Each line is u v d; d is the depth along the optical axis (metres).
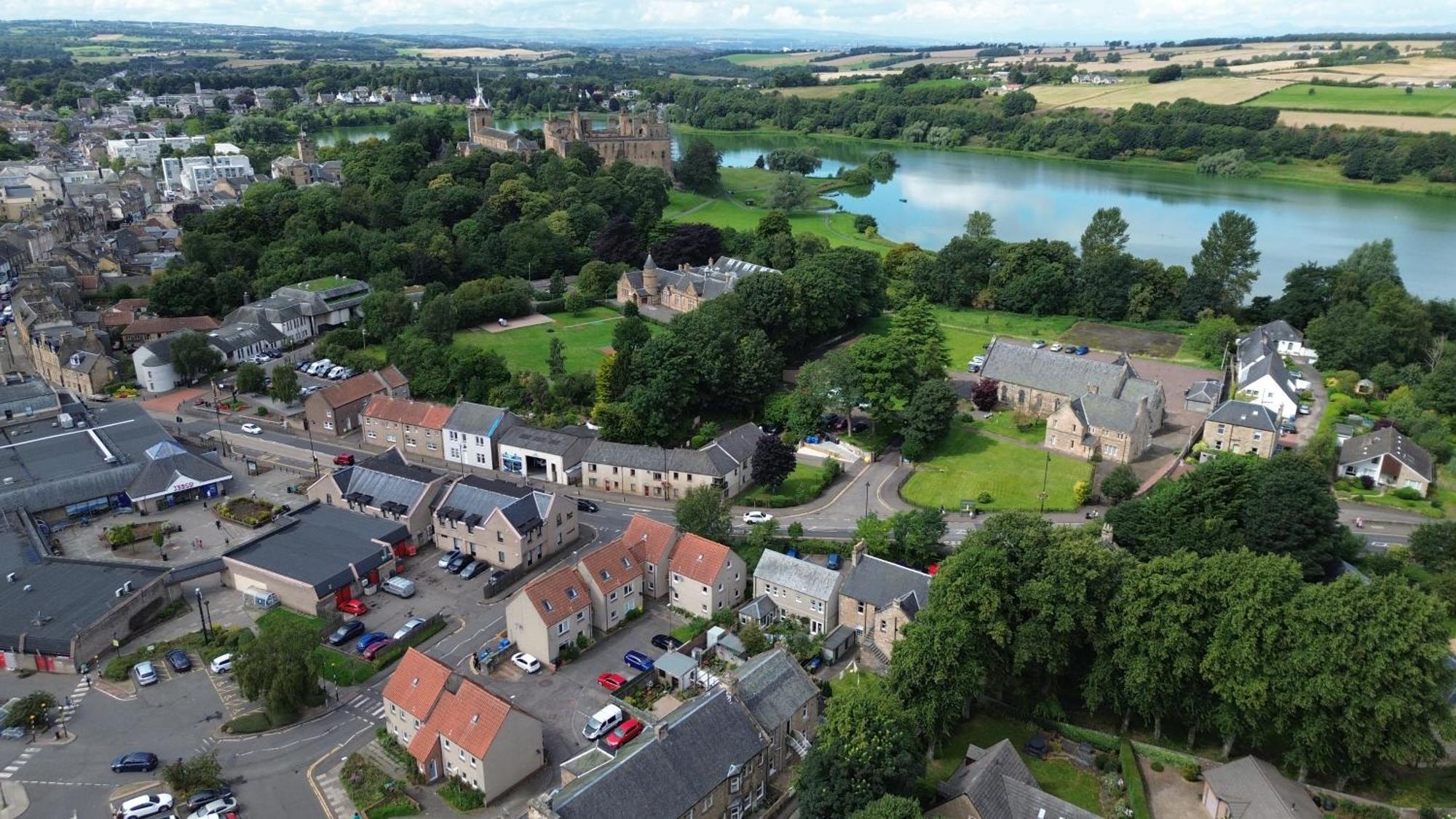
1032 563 103.25
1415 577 129.88
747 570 130.62
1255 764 91.62
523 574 134.75
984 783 86.75
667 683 111.25
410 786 95.25
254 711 106.31
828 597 119.88
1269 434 169.25
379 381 194.00
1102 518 148.25
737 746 91.31
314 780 95.75
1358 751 89.25
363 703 108.12
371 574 130.12
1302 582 99.31
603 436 171.25
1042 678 109.25
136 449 165.12
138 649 117.69
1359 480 163.12
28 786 94.62
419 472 150.88
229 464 170.62
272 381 197.12
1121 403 171.38
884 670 114.19
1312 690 89.00
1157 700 99.56
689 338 188.50
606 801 81.25
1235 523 128.62
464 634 121.00
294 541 135.25
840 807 82.69
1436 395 191.00
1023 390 196.38
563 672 114.06
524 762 96.12
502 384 196.38
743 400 189.38
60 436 168.38
